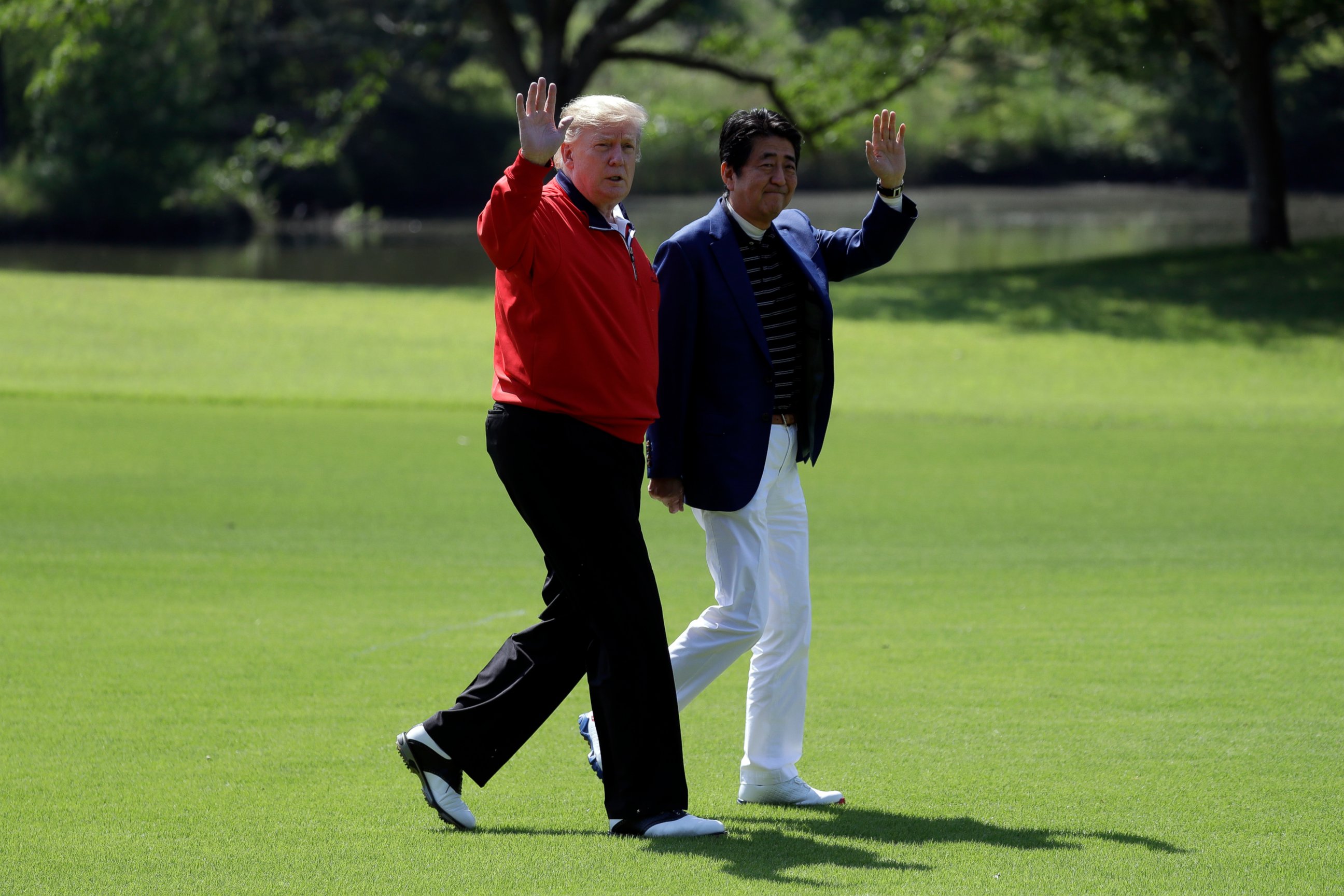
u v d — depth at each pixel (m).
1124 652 19.64
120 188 147.12
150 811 12.89
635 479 13.02
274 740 15.30
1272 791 13.74
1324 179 190.12
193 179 150.50
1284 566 26.34
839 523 30.88
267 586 23.78
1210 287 91.44
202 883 10.99
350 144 175.50
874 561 26.88
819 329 14.18
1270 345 73.12
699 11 117.00
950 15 101.56
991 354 70.00
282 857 11.66
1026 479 37.06
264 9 155.25
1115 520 31.33
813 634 20.84
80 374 56.47
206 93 155.62
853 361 66.69
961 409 52.25
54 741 15.13
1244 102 102.44
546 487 12.71
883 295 92.19
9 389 50.78
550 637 13.23
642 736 12.76
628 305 12.84
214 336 68.94
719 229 14.09
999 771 14.51
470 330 73.81
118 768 14.23
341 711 16.48
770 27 194.50
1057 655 19.47
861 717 16.55
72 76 143.88
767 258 14.36
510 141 187.38
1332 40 176.38
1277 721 16.27
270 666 18.52
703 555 27.73
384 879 11.11
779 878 11.22
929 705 17.03
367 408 49.97
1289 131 184.00
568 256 12.51
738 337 13.92
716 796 14.04
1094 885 11.11
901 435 45.12
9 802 13.12
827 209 167.88
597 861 11.66
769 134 13.93
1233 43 101.88
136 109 147.88
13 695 16.95
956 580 25.12
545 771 14.81
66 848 11.83
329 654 19.22
